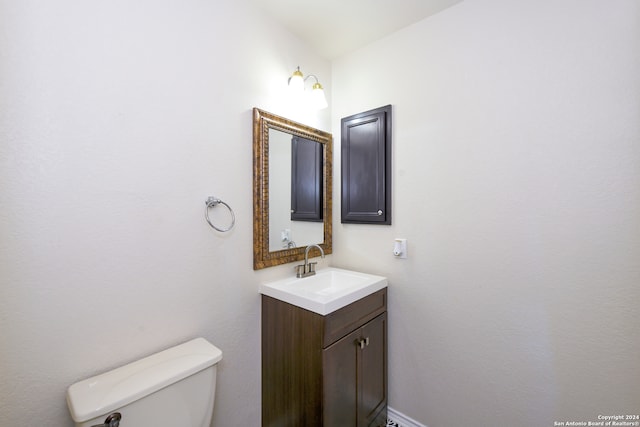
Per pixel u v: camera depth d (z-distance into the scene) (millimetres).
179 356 1082
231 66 1355
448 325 1480
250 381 1465
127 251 1036
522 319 1267
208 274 1280
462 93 1413
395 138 1658
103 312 984
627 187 1038
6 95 802
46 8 860
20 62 822
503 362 1320
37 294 860
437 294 1514
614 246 1064
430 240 1530
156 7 1101
